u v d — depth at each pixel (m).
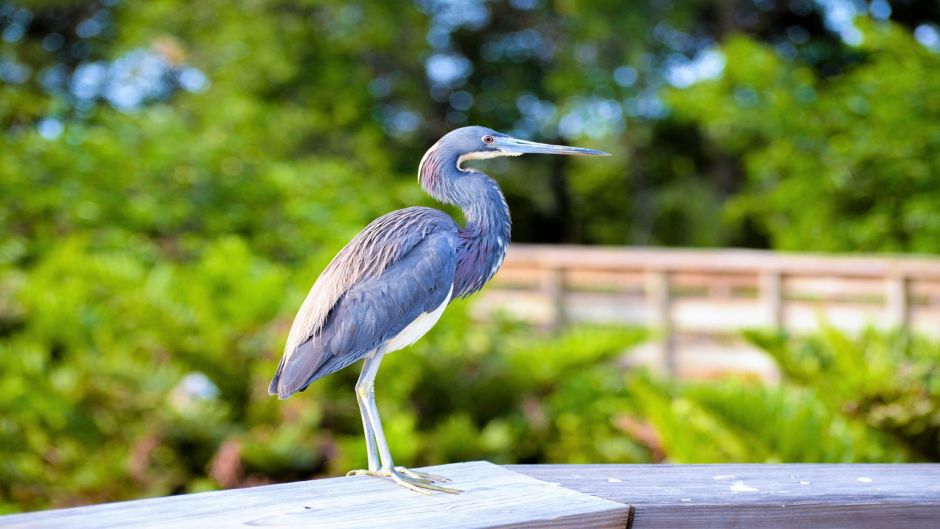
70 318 8.39
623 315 11.55
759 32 22.86
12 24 21.33
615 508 2.83
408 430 6.84
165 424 7.21
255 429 7.46
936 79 11.86
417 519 2.71
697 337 11.14
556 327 11.93
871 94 12.41
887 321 9.84
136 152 11.24
